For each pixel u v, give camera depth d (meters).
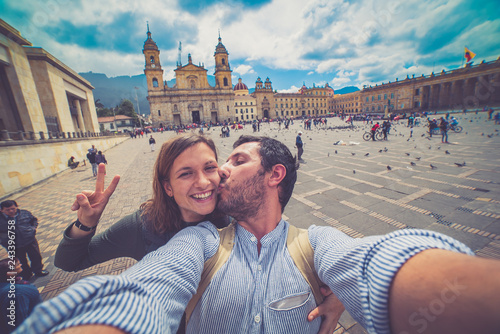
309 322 0.81
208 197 1.00
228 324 0.77
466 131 15.87
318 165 8.77
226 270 0.84
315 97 88.75
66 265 1.05
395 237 0.55
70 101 22.67
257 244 0.95
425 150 10.14
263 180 0.95
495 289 0.28
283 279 0.83
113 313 0.37
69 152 13.51
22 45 12.98
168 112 59.22
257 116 78.94
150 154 17.03
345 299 0.62
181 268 0.70
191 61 63.56
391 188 5.52
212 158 1.04
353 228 3.85
